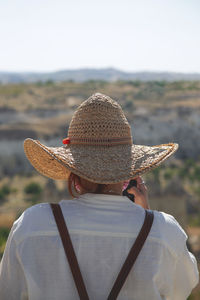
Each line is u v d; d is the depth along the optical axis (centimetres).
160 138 4856
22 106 7006
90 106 161
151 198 2433
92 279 148
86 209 156
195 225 1786
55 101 7425
